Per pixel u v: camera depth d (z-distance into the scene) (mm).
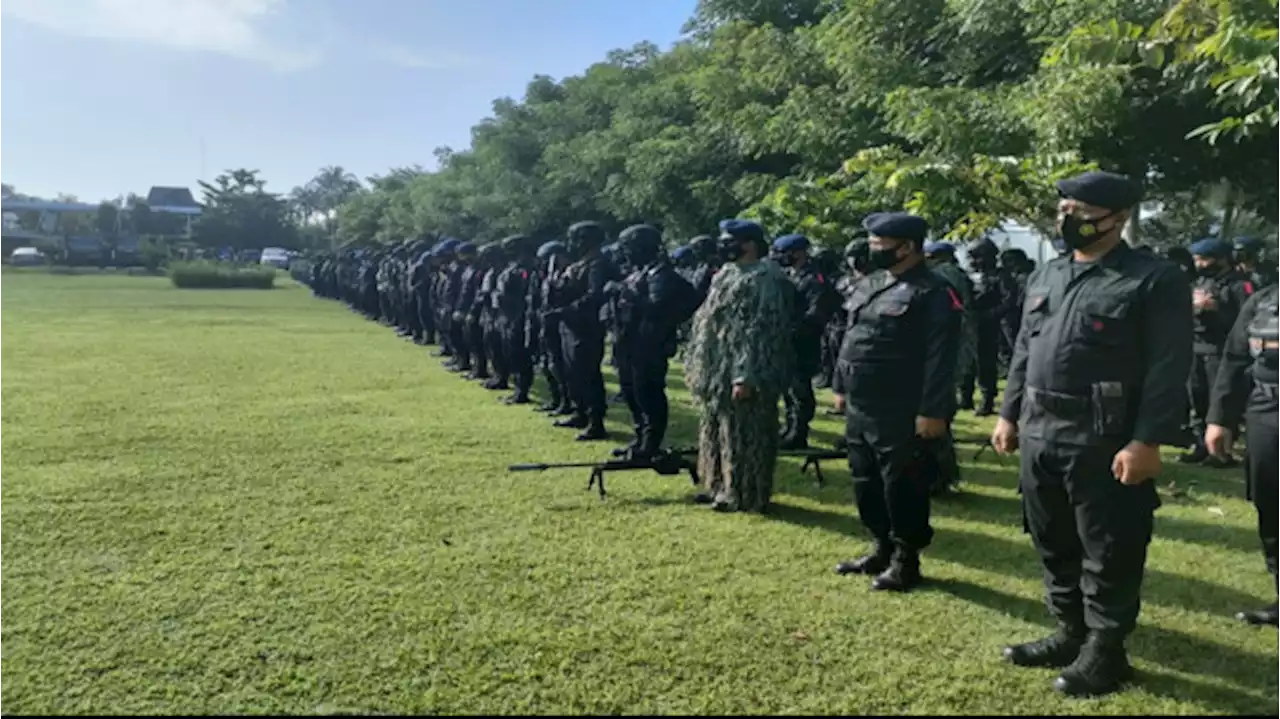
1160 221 15594
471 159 33500
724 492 6133
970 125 9180
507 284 10586
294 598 4512
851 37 12305
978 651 3975
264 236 74250
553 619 4277
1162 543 5445
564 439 8555
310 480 6840
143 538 5434
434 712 3465
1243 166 10039
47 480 6727
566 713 3457
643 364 6977
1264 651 3973
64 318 21547
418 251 18484
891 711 3484
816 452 7023
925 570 4980
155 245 58438
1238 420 4945
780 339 6012
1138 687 3656
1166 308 3453
